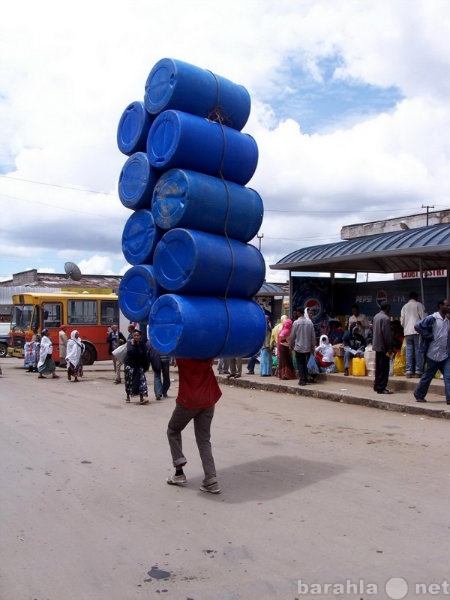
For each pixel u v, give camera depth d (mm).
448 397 11055
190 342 6133
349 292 17203
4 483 6848
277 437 9266
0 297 44062
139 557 4781
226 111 6879
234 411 11727
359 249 14688
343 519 5582
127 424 10539
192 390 6445
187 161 6430
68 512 5863
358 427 9945
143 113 6820
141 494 6438
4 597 4133
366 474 7105
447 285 14078
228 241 6629
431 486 6594
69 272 30312
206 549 4926
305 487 6617
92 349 24109
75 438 9297
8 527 5461
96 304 24281
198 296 6430
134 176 6844
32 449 8539
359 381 14102
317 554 4793
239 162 6840
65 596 4141
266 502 6121
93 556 4809
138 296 6750
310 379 14984
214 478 6445
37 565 4645
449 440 8852
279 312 25516
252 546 4973
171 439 6754
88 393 15164
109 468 7492
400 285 15695
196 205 6254
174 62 6434
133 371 13055
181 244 6238
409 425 10023
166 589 4234
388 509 5852
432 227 14008
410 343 13641
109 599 4098
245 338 6664
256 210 6891
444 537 5121
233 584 4301
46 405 12883
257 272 6852
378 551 4836
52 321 23406
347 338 15094
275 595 4137
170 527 5434
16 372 22219
